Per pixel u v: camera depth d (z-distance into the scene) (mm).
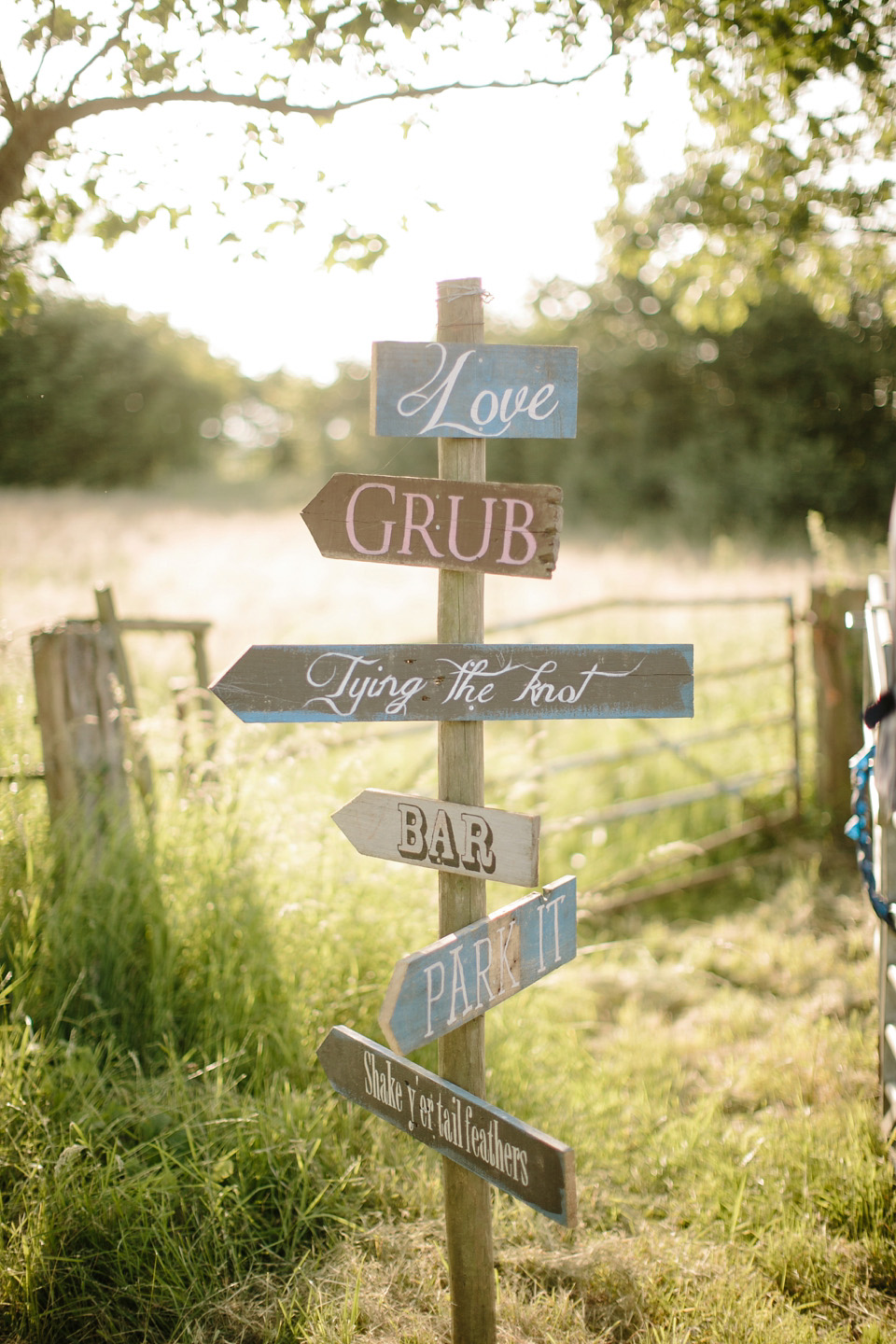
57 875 3072
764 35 3109
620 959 4168
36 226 3297
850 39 3121
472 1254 1895
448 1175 1870
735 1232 2465
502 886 4227
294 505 18344
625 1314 2215
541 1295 2238
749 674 6660
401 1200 2520
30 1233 2152
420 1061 2943
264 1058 2799
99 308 20719
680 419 22391
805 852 5121
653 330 22531
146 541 11875
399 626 7832
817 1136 2770
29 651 3742
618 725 6039
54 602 7594
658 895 4801
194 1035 2918
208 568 10312
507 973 1824
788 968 3912
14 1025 2650
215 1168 2381
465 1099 1723
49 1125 2471
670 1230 2496
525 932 1851
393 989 1621
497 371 1742
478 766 1812
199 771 3348
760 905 4590
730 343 20922
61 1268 2168
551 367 1770
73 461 20312
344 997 3059
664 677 1847
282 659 1708
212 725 3795
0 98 2951
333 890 3301
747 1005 3607
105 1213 2240
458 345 1720
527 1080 2973
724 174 4000
